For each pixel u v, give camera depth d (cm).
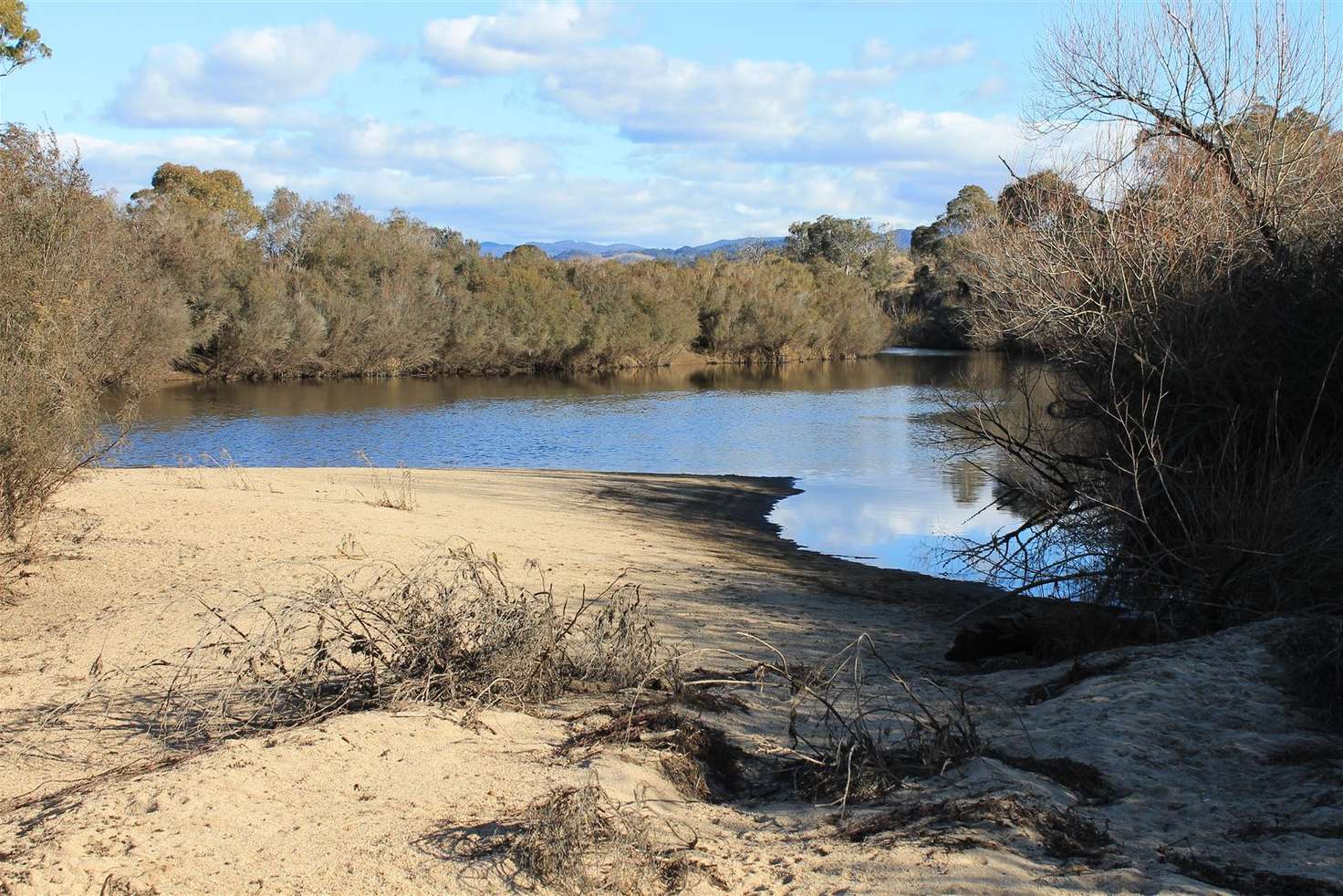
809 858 411
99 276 1154
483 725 568
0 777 521
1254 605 895
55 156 1078
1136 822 460
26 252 1009
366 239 6600
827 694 693
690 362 7756
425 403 4584
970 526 1834
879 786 502
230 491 1628
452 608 671
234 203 8350
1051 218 1438
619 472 2517
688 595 1135
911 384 5544
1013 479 1566
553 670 657
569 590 1060
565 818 404
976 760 529
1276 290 1186
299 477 1964
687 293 7756
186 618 858
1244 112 1398
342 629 732
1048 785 496
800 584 1311
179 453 2947
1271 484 920
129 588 974
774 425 3619
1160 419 1182
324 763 495
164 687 687
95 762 546
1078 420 1385
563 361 7000
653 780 496
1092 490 1264
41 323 1014
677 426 3625
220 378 5741
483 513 1666
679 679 662
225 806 438
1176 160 1411
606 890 376
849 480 2391
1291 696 618
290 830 418
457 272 6956
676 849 413
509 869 385
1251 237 1267
